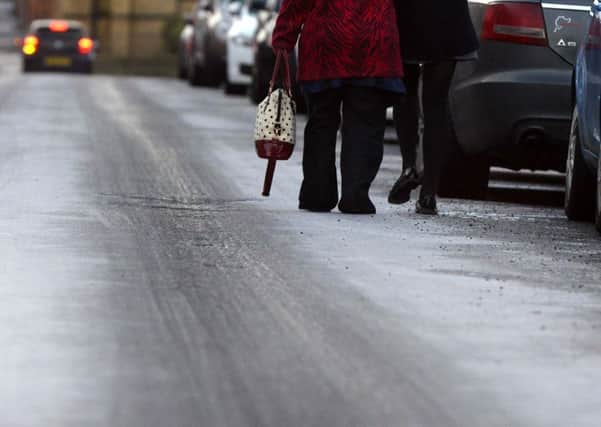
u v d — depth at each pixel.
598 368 11.32
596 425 9.73
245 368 10.94
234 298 13.65
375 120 20.66
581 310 13.70
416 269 15.70
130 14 139.38
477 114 22.81
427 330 12.48
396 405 10.02
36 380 10.49
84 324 12.35
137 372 10.76
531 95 22.44
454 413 9.87
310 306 13.38
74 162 26.39
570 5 22.47
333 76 20.38
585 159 20.47
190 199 21.41
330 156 20.55
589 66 20.22
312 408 9.87
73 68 96.69
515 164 23.36
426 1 20.77
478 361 11.41
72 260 15.55
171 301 13.42
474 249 17.48
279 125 21.12
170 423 9.44
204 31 65.69
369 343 11.88
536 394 10.46
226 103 52.31
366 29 20.48
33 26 97.12
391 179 26.05
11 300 13.30
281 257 16.17
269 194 22.39
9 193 21.38
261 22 51.84
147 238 17.31
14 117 38.97
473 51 20.94
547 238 19.00
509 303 13.91
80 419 9.50
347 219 19.89
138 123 38.22
